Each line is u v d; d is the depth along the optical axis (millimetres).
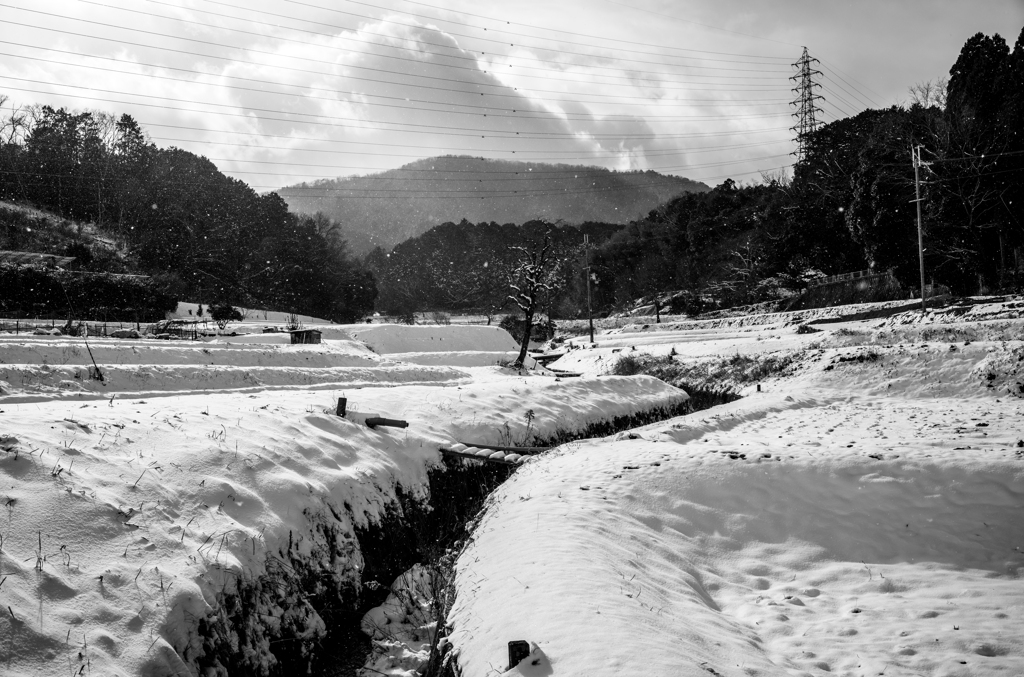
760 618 8047
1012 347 25875
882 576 9422
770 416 22578
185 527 7906
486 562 8742
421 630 9234
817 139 82375
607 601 6910
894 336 33906
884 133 63469
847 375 28578
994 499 10789
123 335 32594
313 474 10508
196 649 6828
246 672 7336
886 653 7031
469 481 14188
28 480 7254
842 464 12125
